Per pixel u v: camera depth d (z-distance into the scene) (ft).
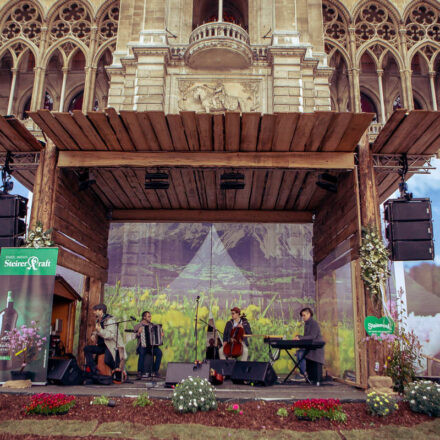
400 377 23.04
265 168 28.53
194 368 23.89
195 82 51.60
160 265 44.34
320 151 28.19
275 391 23.11
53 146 29.22
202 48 49.47
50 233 27.55
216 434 17.48
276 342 26.50
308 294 43.88
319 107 55.16
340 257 30.94
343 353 29.04
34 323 25.16
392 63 68.33
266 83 51.47
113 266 44.34
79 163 28.73
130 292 43.73
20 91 68.80
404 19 64.59
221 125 25.54
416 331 36.47
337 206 32.19
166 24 55.01
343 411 19.76
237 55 50.01
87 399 20.71
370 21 66.69
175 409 19.47
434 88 64.49
